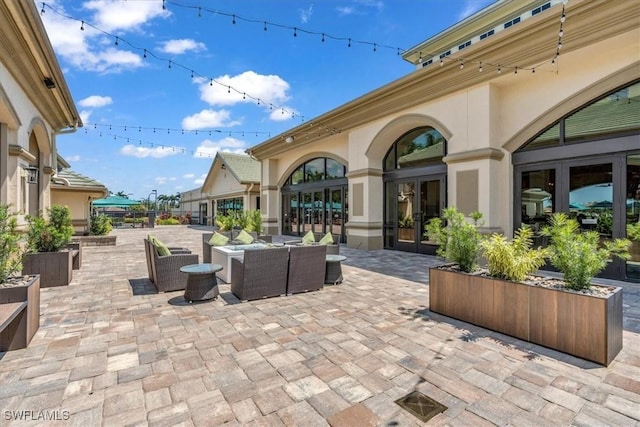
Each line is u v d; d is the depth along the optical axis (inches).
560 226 140.9
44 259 214.1
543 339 123.3
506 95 281.6
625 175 221.8
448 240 164.4
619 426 79.0
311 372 105.3
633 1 189.2
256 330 140.9
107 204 1035.3
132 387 96.4
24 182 278.5
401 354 118.0
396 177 405.7
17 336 120.6
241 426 79.7
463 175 294.8
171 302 181.3
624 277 222.7
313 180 568.4
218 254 246.1
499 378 101.3
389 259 337.1
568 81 243.9
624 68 216.2
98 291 204.8
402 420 81.7
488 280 140.3
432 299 164.1
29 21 194.4
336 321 151.9
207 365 109.9
